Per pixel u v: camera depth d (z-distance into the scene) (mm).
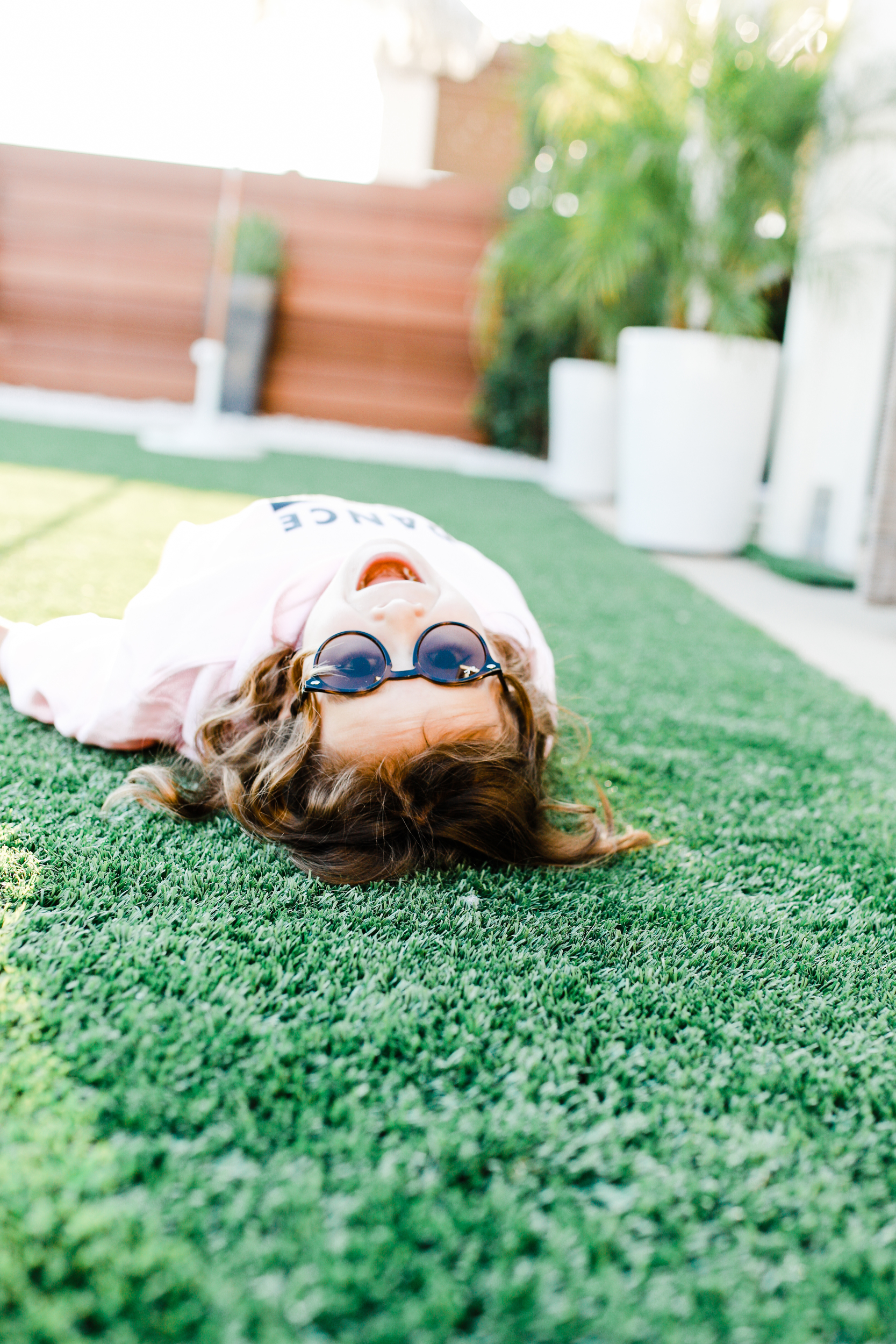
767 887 1270
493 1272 650
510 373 7770
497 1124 788
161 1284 610
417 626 1107
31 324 8141
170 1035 840
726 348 4070
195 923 1022
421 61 9211
